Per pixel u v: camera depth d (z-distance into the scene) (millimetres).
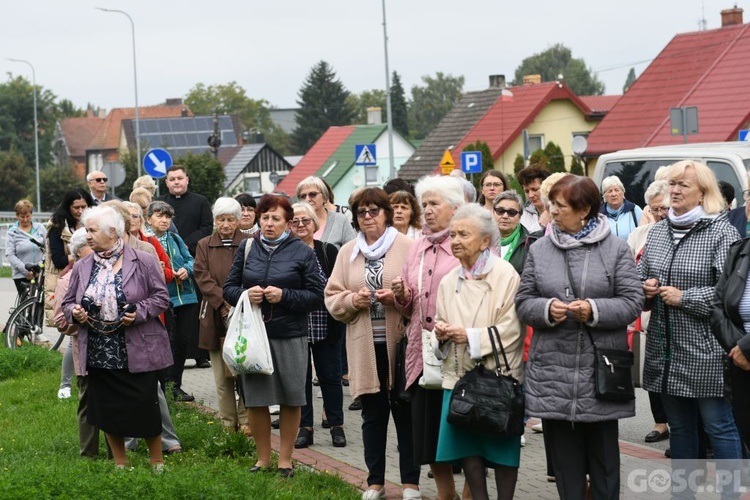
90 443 10484
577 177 7621
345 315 9148
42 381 15281
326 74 150625
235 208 11672
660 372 8289
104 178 16906
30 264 18625
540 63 163000
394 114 153750
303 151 149875
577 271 7504
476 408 7488
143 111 151750
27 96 150875
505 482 7844
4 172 99000
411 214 10438
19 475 8750
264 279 9688
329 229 13000
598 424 7543
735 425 8195
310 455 10797
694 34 49406
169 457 10336
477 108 65875
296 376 9688
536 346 7578
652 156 15102
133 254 9539
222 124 126125
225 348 9484
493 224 7910
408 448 9070
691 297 8008
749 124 41688
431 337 8086
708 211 8250
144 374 9484
